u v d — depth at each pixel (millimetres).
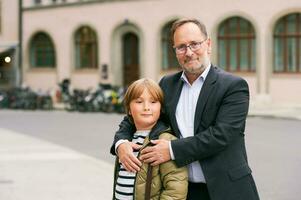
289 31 26984
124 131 3654
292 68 27000
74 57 35031
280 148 13609
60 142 15648
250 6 27719
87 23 34094
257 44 27609
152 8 31203
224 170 3461
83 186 9219
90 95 28031
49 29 36156
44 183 9516
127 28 32438
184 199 3424
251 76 27891
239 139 3549
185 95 3604
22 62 37781
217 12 28719
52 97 32219
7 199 8305
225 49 28719
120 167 3549
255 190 3600
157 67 31141
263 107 26406
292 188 9039
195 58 3494
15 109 32250
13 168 11109
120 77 33156
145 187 3398
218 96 3492
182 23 3512
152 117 3514
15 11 38281
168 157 3371
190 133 3543
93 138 16453
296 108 25969
